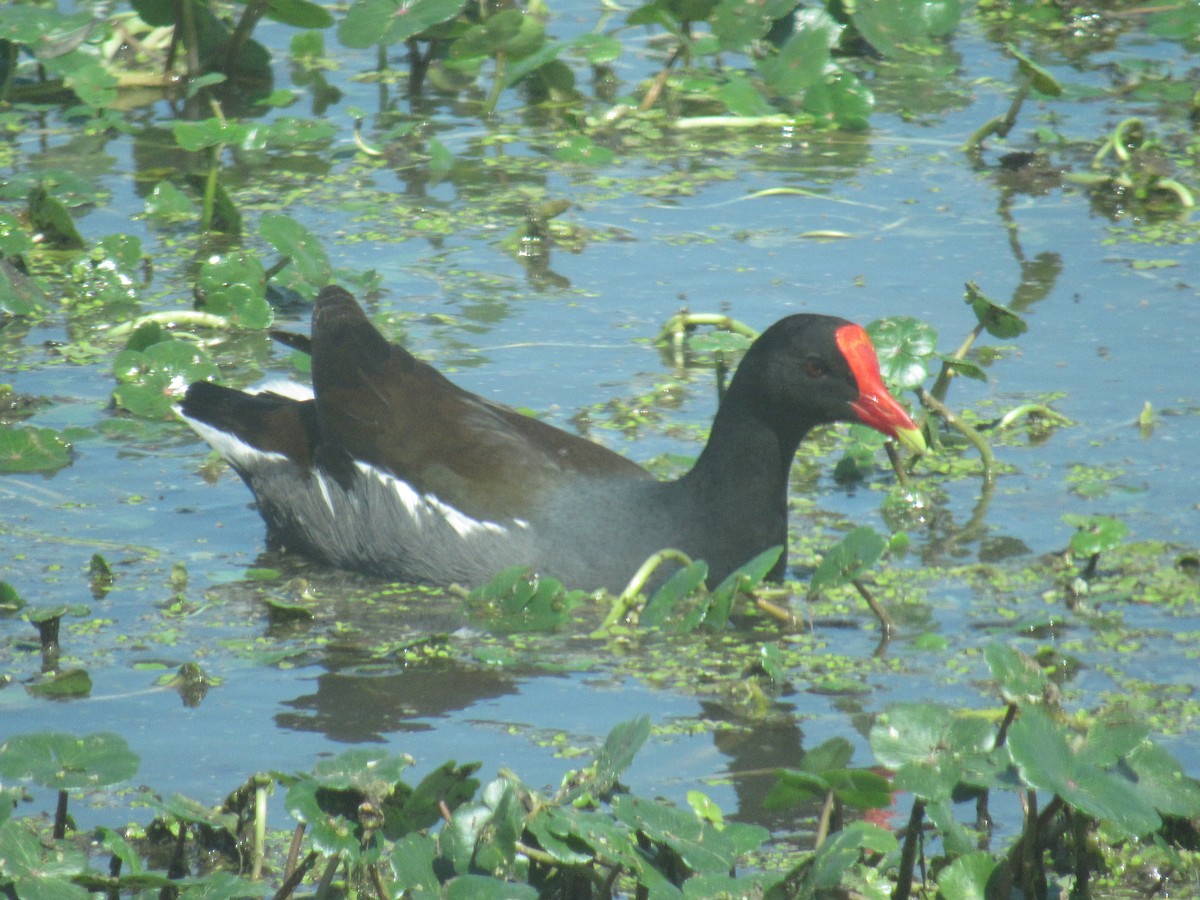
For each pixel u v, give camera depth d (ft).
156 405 43.04
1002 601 34.17
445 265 51.24
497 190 56.80
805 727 29.25
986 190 56.70
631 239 52.95
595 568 35.04
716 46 62.18
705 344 43.65
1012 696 22.98
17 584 34.76
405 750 28.37
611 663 31.99
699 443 40.98
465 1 59.21
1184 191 55.01
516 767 27.71
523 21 61.26
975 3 74.08
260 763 27.89
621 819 21.85
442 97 65.46
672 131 62.39
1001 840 25.55
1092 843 24.63
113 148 59.93
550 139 61.36
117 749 23.03
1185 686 30.32
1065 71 67.00
